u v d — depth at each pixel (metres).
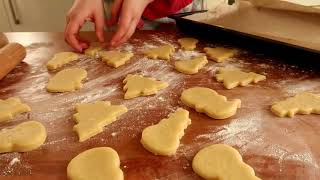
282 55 0.42
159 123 0.31
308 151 0.27
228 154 0.27
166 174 0.26
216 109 0.32
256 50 0.44
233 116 0.32
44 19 0.92
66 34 0.47
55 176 0.26
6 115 0.33
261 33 0.45
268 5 0.53
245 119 0.32
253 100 0.34
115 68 0.43
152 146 0.28
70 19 0.47
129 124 0.32
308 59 0.39
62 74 0.41
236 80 0.37
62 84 0.38
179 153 0.28
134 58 0.45
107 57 0.44
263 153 0.27
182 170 0.26
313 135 0.29
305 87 0.36
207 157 0.27
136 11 0.45
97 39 0.51
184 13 0.53
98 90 0.38
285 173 0.25
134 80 0.38
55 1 0.90
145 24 0.57
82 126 0.31
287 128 0.30
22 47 0.44
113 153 0.28
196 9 0.59
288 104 0.33
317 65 0.39
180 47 0.48
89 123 0.31
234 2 0.54
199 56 0.44
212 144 0.29
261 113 0.32
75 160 0.27
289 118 0.32
